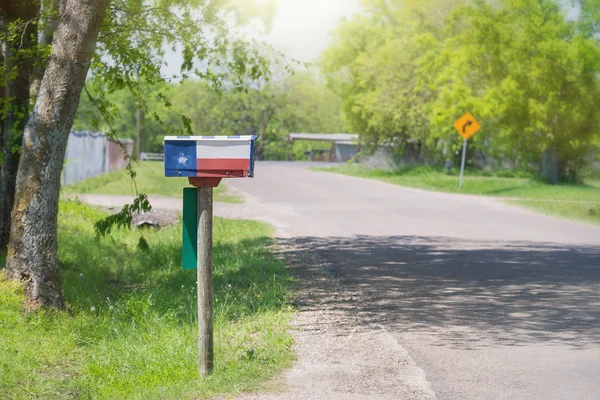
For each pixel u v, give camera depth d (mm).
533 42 56625
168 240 23672
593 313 12859
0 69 15312
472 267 18328
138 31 15352
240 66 15766
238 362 9281
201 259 8797
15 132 15938
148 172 72125
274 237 24969
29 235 11641
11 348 9414
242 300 13953
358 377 8867
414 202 41062
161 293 14602
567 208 36688
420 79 78500
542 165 61250
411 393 8266
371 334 11172
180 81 15703
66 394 8164
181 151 8430
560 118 57125
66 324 10977
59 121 11750
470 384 8641
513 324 11961
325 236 25344
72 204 31438
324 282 15984
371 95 83000
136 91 15703
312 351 10102
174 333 10727
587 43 55594
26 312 11258
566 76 56250
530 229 28172
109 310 12078
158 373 8922
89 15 11688
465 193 49719
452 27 60031
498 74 57625
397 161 86438
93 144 63031
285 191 50000
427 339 10883
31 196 11672
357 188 53594
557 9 57281
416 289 15195
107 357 9602
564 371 9234
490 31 56625
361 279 16453
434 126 72625
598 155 59906
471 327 11719
